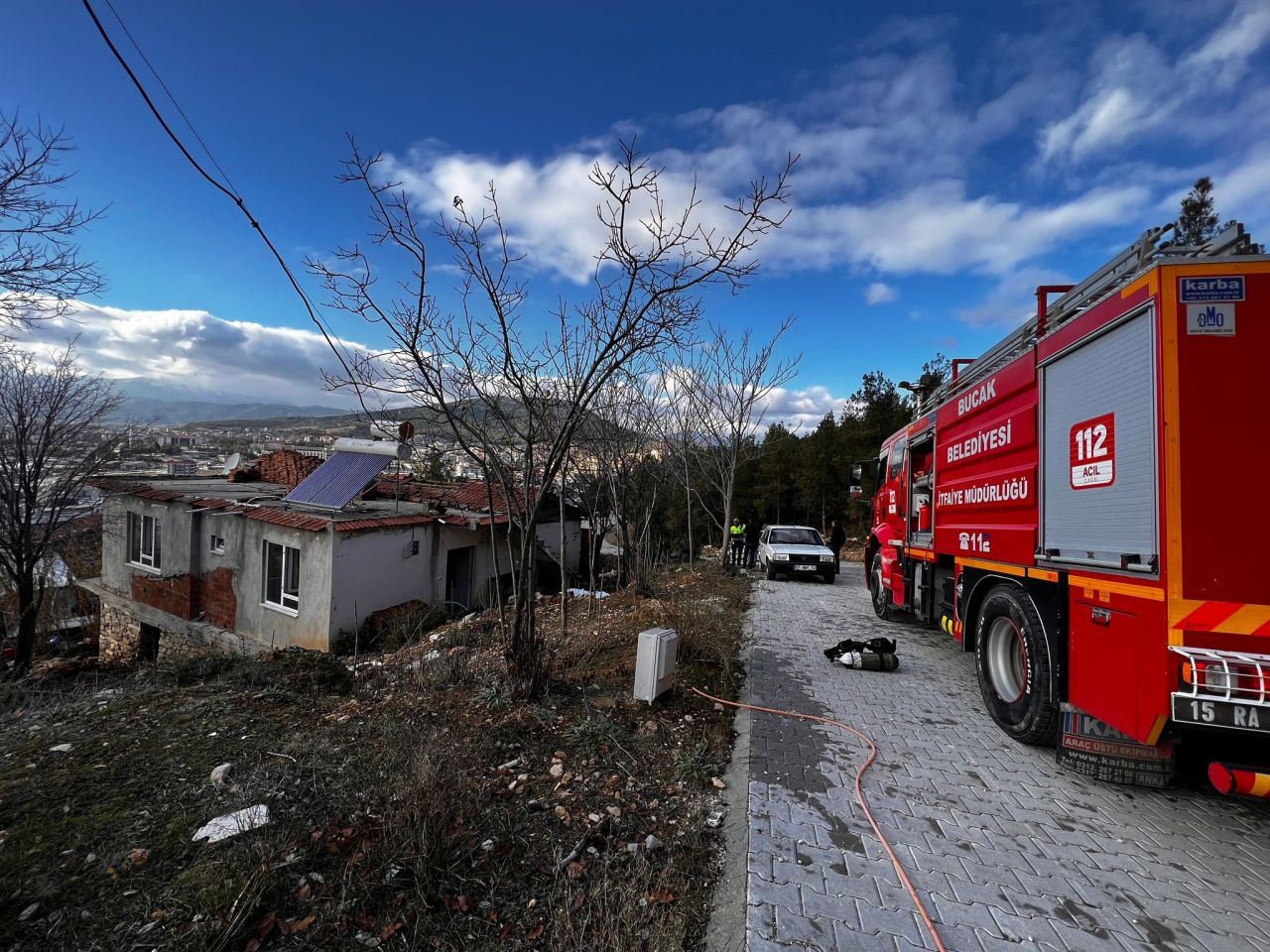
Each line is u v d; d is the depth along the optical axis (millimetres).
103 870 2555
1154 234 3131
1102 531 3498
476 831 2961
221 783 3316
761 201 4164
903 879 2801
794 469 33688
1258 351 2895
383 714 4402
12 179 7219
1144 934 2504
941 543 6312
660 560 13961
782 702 5320
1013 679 4793
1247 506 2857
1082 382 3727
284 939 2221
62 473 15984
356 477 13570
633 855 2938
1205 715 2768
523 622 4766
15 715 4566
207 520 14938
